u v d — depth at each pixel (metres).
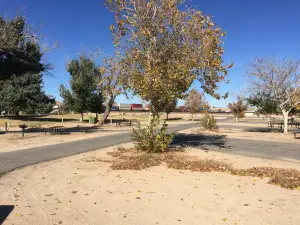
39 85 45.50
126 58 12.30
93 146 14.70
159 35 12.18
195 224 4.88
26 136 20.08
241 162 10.39
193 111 50.03
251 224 4.90
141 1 11.99
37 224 4.78
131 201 6.01
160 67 11.43
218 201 6.04
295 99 20.88
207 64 11.48
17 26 20.14
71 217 5.12
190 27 11.78
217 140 17.66
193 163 9.83
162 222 4.95
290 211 5.50
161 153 11.80
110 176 8.14
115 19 12.34
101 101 38.00
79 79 36.25
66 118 49.75
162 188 6.97
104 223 4.88
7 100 42.75
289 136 20.50
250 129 28.16
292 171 8.88
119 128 28.73
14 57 21.44
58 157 11.32
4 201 5.93
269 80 21.62
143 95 11.28
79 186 7.11
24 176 8.14
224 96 12.28
